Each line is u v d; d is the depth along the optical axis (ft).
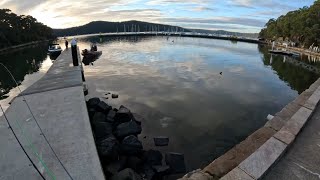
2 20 238.07
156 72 94.22
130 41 272.72
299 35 208.54
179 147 37.24
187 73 92.89
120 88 71.61
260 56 154.30
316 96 24.97
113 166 26.76
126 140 31.48
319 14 189.47
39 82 55.42
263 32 320.09
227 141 39.63
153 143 38.14
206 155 35.09
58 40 367.86
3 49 213.25
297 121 19.36
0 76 99.45
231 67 109.70
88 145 24.02
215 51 173.06
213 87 73.87
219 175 14.88
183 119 48.34
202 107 55.72
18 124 29.91
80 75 62.49
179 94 65.51
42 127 28.63
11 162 21.62
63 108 35.09
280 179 13.62
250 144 18.38
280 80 88.22
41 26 342.64
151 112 51.93
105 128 36.68
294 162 15.02
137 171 28.22
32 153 22.82
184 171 30.07
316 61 143.64
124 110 44.86
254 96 66.13
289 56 162.61
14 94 69.87
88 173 19.60
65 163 21.01
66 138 25.62
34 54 186.60
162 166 29.27
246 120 48.91
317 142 17.11
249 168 13.91
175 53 156.35
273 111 54.95
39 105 36.81
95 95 64.59
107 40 293.84
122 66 108.27
